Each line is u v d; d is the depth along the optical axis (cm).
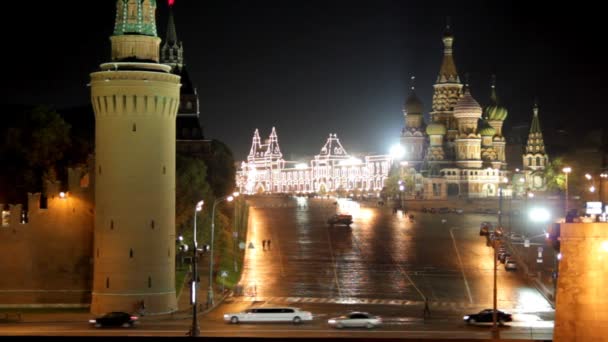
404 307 12531
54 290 12444
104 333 9712
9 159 14825
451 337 9762
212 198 16788
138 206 11656
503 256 16325
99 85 11619
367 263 16488
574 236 6681
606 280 6606
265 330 10131
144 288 11631
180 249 14850
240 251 17775
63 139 15112
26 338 8231
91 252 12488
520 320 11338
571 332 6662
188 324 10688
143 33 11894
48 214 12488
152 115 11700
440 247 18325
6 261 12425
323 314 11756
